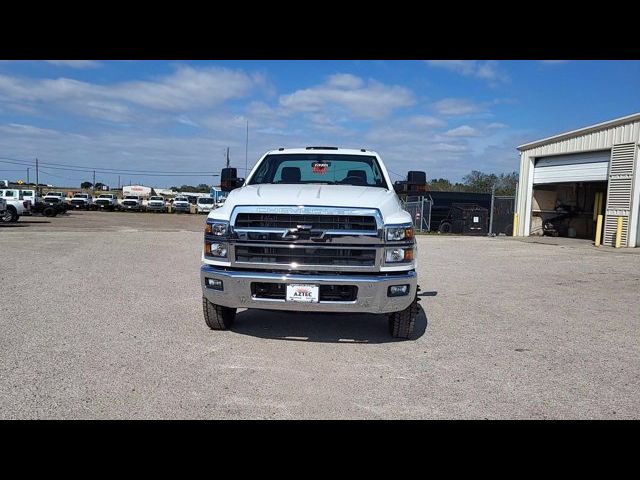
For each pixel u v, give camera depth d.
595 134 18.48
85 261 10.99
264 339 5.33
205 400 3.72
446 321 6.41
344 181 6.34
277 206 4.85
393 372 4.41
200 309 6.68
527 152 22.50
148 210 57.97
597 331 6.02
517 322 6.43
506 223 27.72
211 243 5.00
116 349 4.86
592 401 3.86
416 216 30.42
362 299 4.71
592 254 15.11
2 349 4.75
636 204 16.97
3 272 9.14
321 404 3.71
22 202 29.77
